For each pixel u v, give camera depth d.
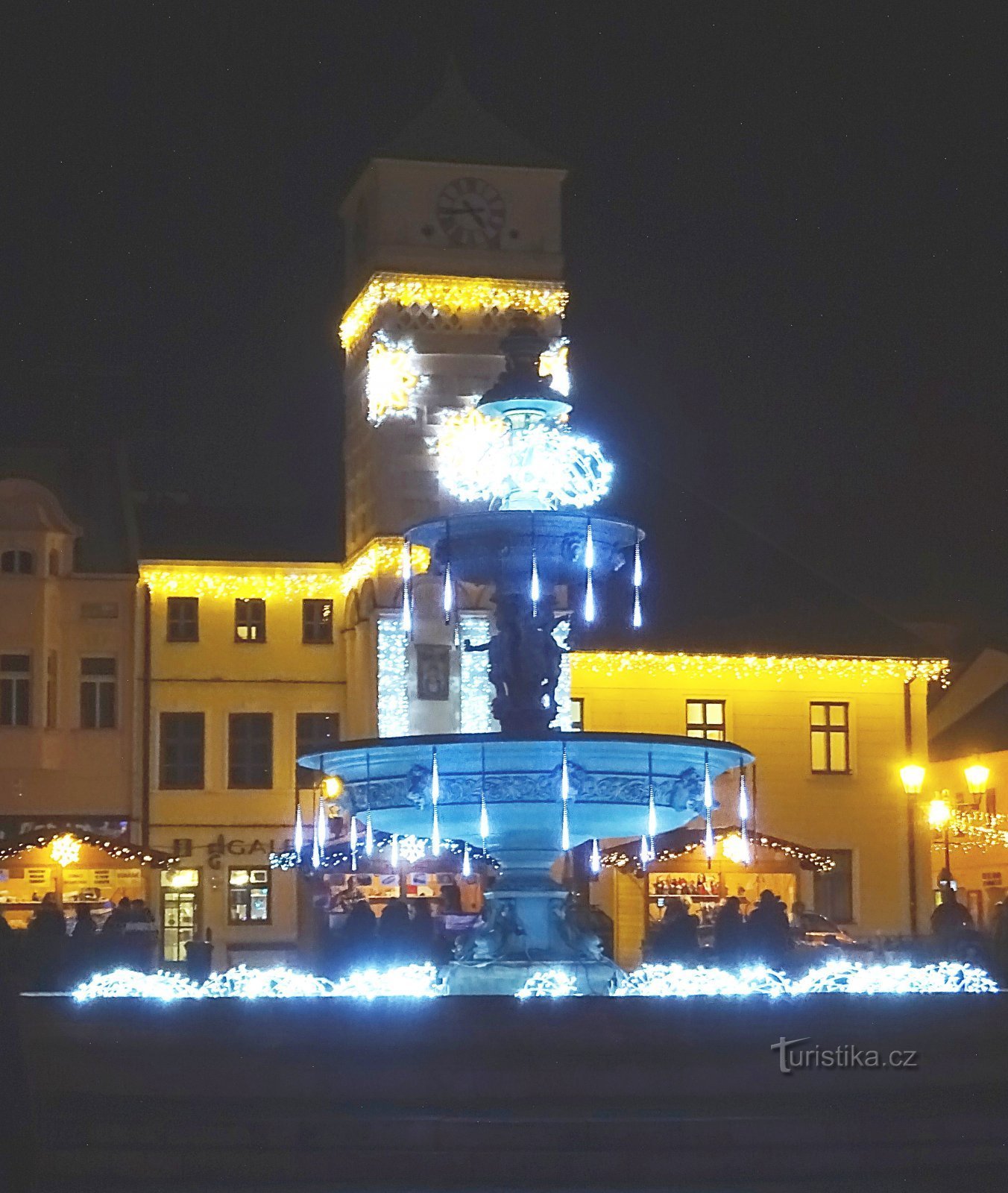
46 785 49.56
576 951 21.70
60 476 53.34
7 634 49.47
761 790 50.44
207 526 52.56
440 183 49.50
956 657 60.50
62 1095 16.48
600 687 49.91
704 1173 15.30
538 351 23.73
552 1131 15.43
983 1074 17.11
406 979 23.78
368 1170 15.32
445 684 48.16
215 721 50.75
